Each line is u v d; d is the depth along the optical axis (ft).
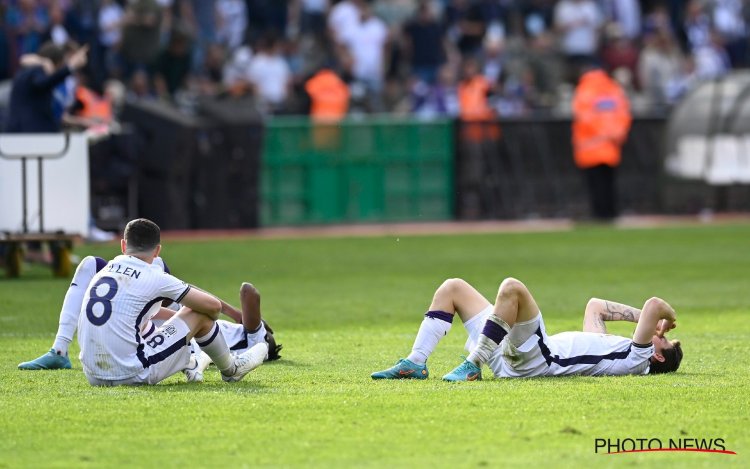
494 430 87.92
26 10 293.43
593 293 185.88
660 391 100.89
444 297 108.06
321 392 101.19
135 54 306.96
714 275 210.18
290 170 299.17
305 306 170.40
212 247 254.06
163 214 273.75
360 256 241.14
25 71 197.67
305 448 83.10
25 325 148.15
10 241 186.70
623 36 379.96
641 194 325.42
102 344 102.37
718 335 141.49
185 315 104.01
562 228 302.04
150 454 81.71
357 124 305.12
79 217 192.54
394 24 372.17
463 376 105.60
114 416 92.07
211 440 85.20
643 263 229.25
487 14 369.71
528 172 316.40
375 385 104.63
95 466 78.95
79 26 305.12
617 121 308.40
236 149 284.61
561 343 107.55
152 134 268.41
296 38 356.79
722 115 326.24
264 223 296.71
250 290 113.29
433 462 79.51
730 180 326.24
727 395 99.71
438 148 312.29
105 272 103.65
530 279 204.54
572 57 362.33
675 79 365.81
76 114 246.68
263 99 322.96
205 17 343.87
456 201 313.73
